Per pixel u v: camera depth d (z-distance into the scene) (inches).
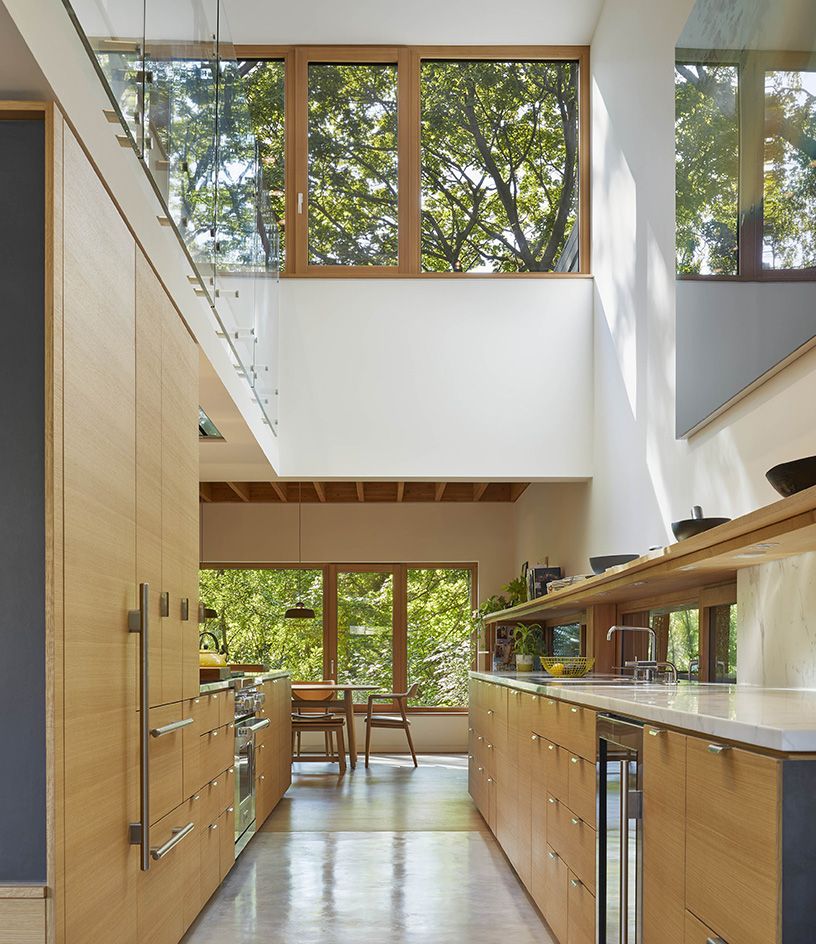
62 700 89.0
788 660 132.9
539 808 160.4
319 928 160.9
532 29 300.7
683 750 84.7
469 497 450.6
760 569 142.8
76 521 94.0
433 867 206.8
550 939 154.6
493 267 303.1
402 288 291.6
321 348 289.7
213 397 202.5
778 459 134.4
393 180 307.7
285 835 242.5
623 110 245.3
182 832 133.0
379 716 449.1
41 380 90.2
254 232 237.0
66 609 90.8
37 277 91.1
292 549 453.1
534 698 166.4
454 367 288.7
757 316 135.2
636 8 230.8
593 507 281.4
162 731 121.3
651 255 210.4
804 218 117.3
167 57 138.9
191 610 152.8
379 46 312.3
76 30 97.3
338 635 454.9
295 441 286.8
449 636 456.1
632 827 101.7
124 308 114.7
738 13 143.5
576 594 210.1
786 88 123.3
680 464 185.6
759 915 66.3
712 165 157.3
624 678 205.0
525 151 309.0
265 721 239.3
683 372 177.0
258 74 313.3
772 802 64.5
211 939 155.0
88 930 95.3
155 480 129.6
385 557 454.9
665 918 89.4
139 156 121.8
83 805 94.7
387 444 286.4
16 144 92.3
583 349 288.5
